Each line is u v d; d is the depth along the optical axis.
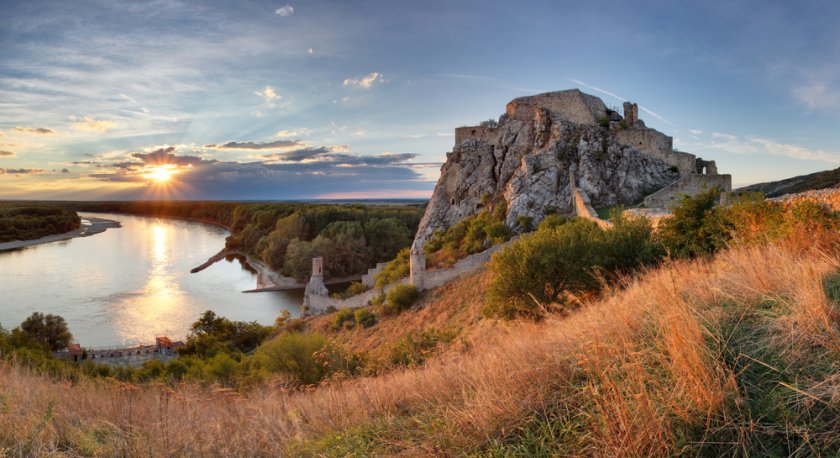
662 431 3.42
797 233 8.87
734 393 3.62
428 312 29.92
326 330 35.53
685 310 4.59
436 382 6.02
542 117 45.88
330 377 12.53
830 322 4.14
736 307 5.18
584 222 24.64
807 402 3.33
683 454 3.34
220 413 6.20
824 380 3.44
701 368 3.75
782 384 3.55
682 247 15.51
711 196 15.70
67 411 5.85
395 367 10.95
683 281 6.71
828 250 7.32
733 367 3.93
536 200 40.31
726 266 7.21
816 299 4.34
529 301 15.50
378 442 4.82
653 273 8.86
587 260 15.41
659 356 4.23
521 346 6.07
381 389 6.37
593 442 3.62
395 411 5.66
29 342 24.34
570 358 4.98
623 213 25.05
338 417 5.77
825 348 3.91
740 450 3.27
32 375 8.88
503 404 4.42
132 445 4.85
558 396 4.46
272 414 6.00
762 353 4.11
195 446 4.91
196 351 32.56
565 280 15.63
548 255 15.47
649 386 4.07
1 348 15.62
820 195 11.88
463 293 30.31
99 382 8.60
